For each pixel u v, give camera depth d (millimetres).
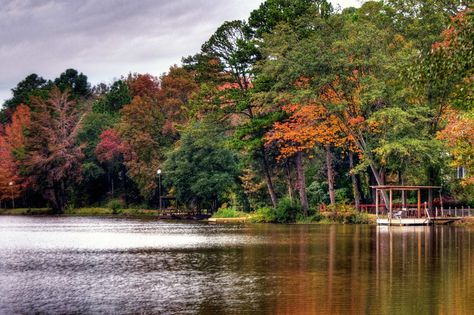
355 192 65938
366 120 57562
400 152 56125
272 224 64438
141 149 96438
